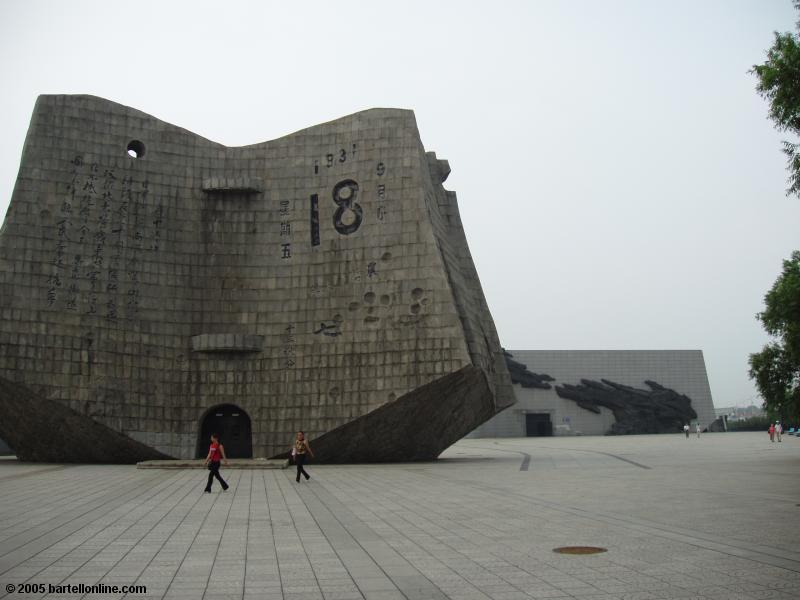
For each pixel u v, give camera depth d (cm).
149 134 3812
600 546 1263
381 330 3547
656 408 9094
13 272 3391
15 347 3328
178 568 1111
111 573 1077
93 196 3622
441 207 4281
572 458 3997
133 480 2603
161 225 3738
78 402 3391
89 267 3541
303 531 1457
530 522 1552
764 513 1655
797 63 2333
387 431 3562
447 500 1977
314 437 3519
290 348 3650
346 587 989
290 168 3881
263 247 3806
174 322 3669
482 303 4203
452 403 3572
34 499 2000
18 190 3488
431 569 1095
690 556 1171
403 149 3738
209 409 3616
